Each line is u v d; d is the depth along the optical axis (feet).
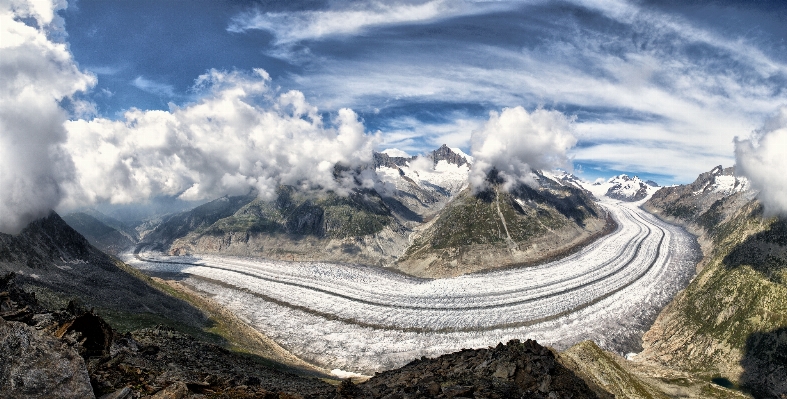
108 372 57.52
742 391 266.36
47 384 39.88
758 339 292.40
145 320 255.91
